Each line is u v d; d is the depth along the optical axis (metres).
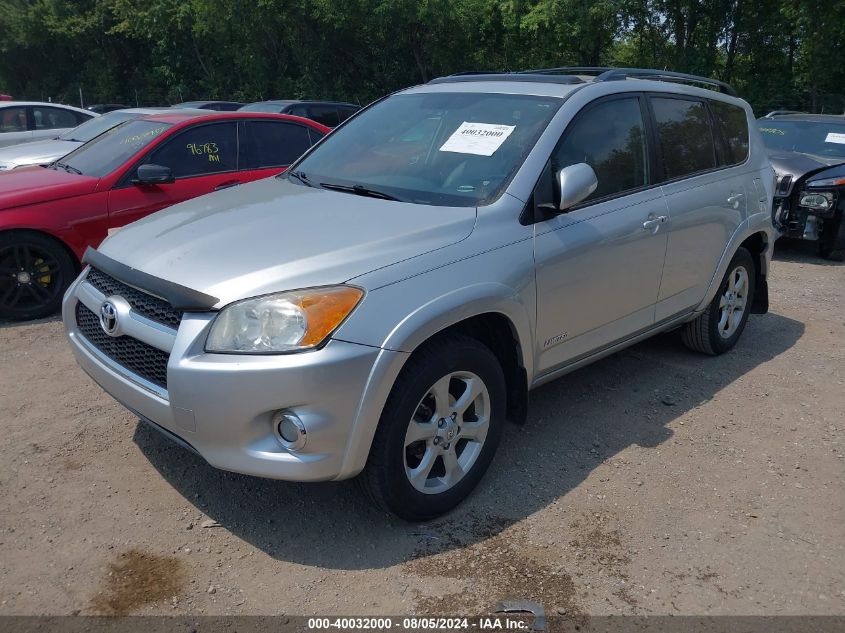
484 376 3.20
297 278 2.76
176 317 2.83
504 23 23.98
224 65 30.38
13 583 2.73
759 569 2.93
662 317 4.39
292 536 3.06
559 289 3.49
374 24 24.64
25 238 5.56
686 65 23.16
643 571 2.90
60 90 36.28
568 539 3.09
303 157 4.33
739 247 5.07
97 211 5.84
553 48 23.91
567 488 3.47
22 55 35.31
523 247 3.30
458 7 24.05
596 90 3.88
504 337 3.38
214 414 2.69
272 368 2.61
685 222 4.29
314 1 24.36
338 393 2.66
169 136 6.34
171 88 31.09
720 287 4.91
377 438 2.84
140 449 3.69
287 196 3.64
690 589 2.81
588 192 3.37
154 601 2.67
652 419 4.20
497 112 3.82
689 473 3.63
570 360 3.78
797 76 23.62
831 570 2.94
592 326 3.83
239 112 6.96
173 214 3.60
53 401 4.21
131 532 3.05
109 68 34.59
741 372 4.93
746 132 5.22
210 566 2.87
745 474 3.64
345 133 4.35
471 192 3.45
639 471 3.64
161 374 2.89
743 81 23.98
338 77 27.09
